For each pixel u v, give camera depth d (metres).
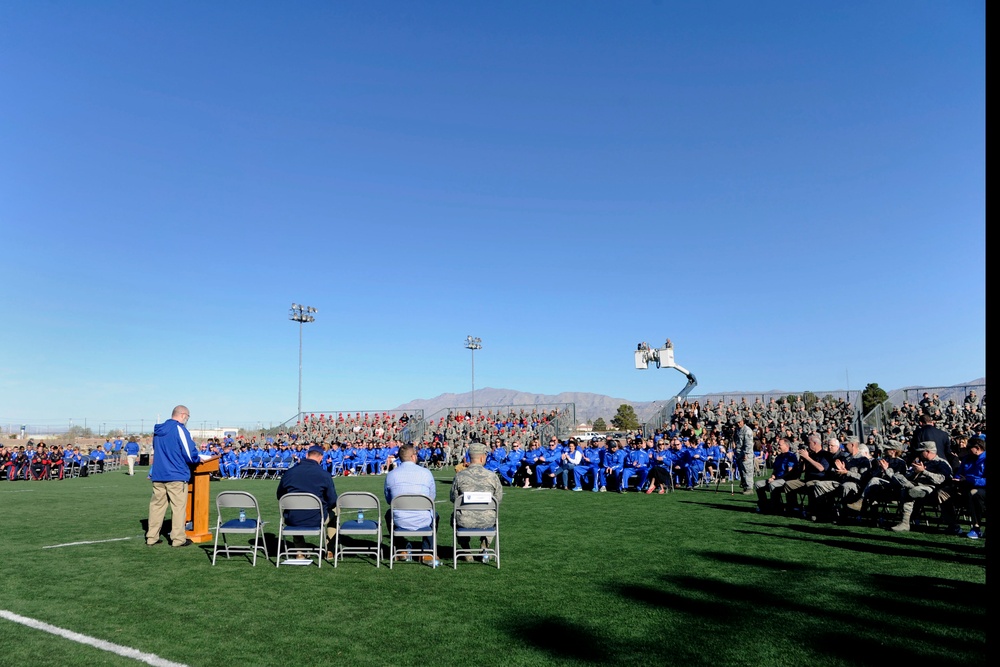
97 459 36.44
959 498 10.54
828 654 4.80
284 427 44.81
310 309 46.81
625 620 5.72
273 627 5.57
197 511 10.09
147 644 5.13
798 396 32.19
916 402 28.08
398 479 8.36
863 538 10.19
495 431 36.66
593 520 12.61
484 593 6.74
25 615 5.95
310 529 8.14
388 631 5.45
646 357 39.62
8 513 14.16
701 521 12.34
